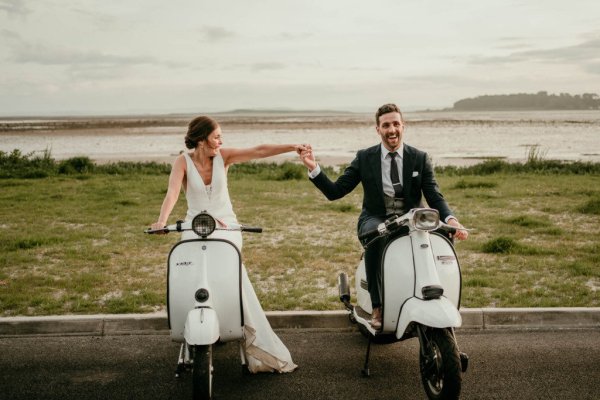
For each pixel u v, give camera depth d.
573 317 5.51
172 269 4.00
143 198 14.55
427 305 3.79
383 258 4.12
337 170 24.11
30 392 4.16
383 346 5.03
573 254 8.18
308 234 9.86
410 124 122.62
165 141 60.09
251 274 7.32
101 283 6.85
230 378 4.41
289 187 17.03
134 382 4.34
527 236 9.53
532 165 22.88
